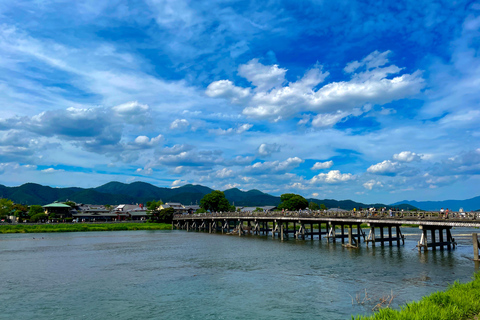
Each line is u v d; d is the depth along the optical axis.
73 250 56.97
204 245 63.19
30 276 35.38
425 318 14.98
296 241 67.56
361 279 31.16
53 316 22.89
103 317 22.58
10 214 153.12
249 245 61.78
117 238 81.19
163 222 141.50
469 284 22.38
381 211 51.38
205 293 27.95
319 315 21.92
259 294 27.30
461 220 38.50
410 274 32.56
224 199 152.38
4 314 23.36
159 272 36.81
